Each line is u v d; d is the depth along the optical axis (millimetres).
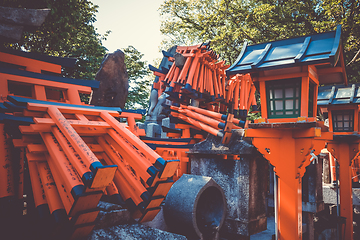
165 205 5016
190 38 22953
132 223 3312
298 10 17312
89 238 2828
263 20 17484
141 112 6121
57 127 3348
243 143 6289
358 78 15664
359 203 9797
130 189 3576
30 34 10633
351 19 14812
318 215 9844
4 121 3666
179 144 7105
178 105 8828
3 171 3748
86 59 15781
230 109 11359
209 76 9273
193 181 5141
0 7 4094
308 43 4555
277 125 4535
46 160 3414
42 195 3184
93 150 3947
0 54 4625
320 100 8055
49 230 2873
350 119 7805
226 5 18609
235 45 19172
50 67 5301
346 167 7957
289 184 4824
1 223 3324
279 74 4668
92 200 2641
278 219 5254
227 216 6367
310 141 4609
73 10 10312
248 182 6195
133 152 3447
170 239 3195
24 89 5547
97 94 7816
